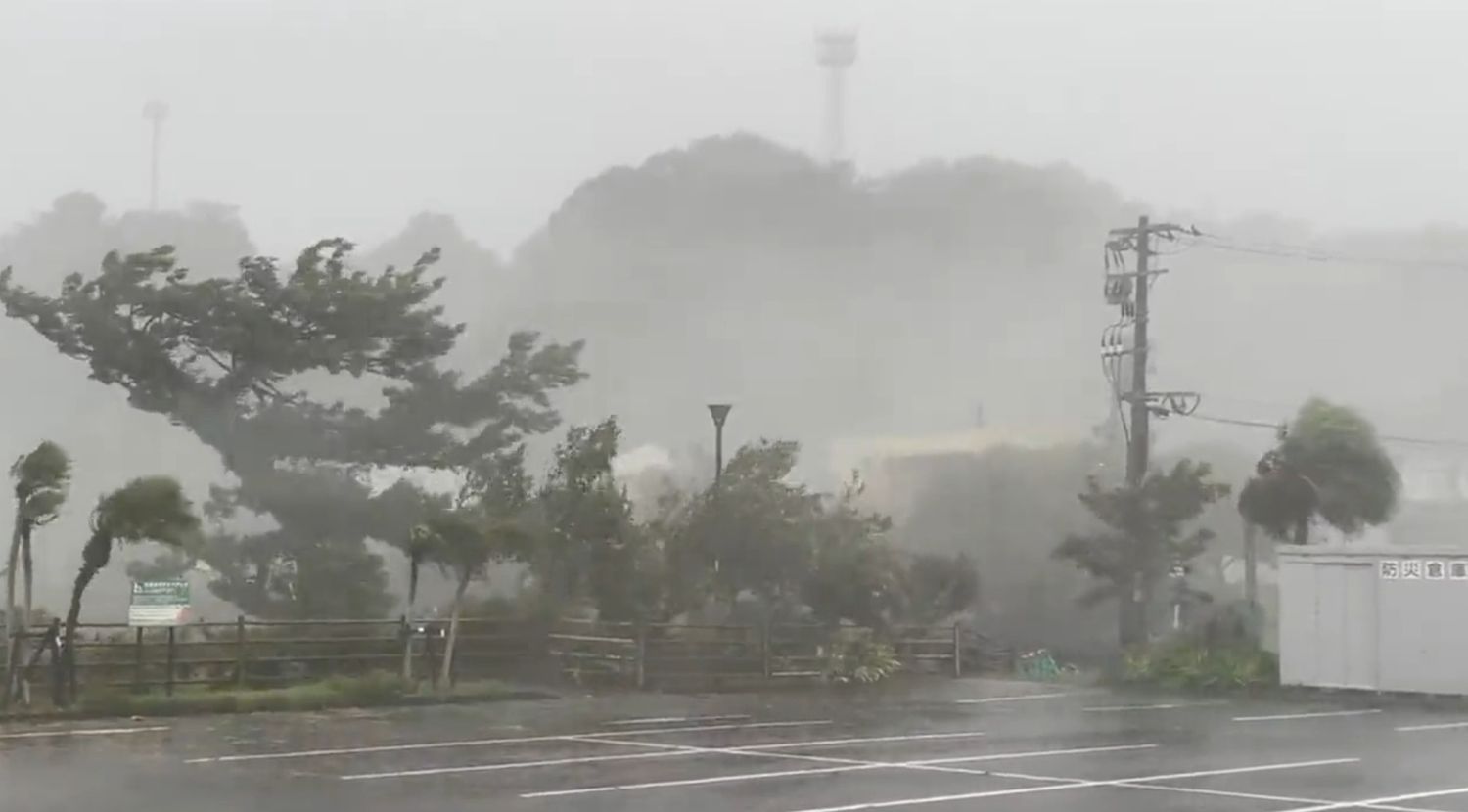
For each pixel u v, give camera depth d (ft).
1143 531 103.71
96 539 63.62
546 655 87.66
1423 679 79.92
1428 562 80.48
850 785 44.27
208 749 52.70
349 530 100.07
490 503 90.79
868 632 96.37
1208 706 77.66
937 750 54.24
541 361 106.32
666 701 77.71
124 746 53.31
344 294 99.04
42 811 38.11
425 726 62.54
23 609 73.87
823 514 100.68
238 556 99.55
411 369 102.99
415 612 97.04
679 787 43.50
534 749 53.52
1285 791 43.68
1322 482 104.22
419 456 101.50
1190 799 41.91
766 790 42.78
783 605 98.63
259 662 75.25
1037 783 45.21
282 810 38.40
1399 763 51.16
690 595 91.76
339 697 70.79
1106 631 139.13
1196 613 104.12
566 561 87.86
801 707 74.64
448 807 39.06
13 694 63.21
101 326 96.32
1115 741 58.49
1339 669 83.35
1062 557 107.65
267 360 98.43
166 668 69.87
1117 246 114.83
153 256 98.68
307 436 100.07
